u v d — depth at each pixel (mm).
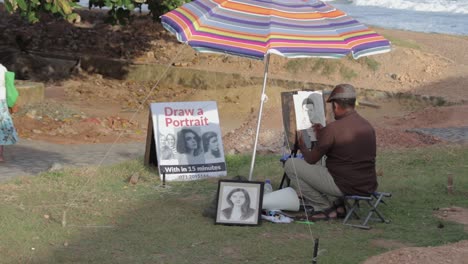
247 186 8484
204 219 8570
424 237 8070
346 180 8484
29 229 7953
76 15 15094
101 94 20938
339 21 8500
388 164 11773
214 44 7988
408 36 27188
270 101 19641
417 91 20375
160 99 20641
